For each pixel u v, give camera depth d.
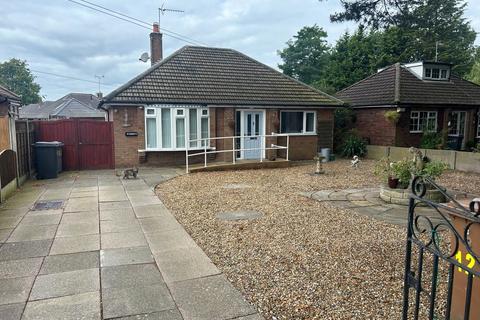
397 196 8.34
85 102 48.28
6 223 6.74
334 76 28.81
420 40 28.44
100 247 5.46
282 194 9.50
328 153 17.55
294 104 16.62
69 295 3.90
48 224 6.70
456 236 2.43
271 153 16.58
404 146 19.06
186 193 9.65
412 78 20.80
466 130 21.23
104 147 14.48
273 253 5.14
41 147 11.95
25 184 11.01
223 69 17.28
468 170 14.21
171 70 16.08
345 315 3.47
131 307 3.64
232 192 9.77
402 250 5.20
